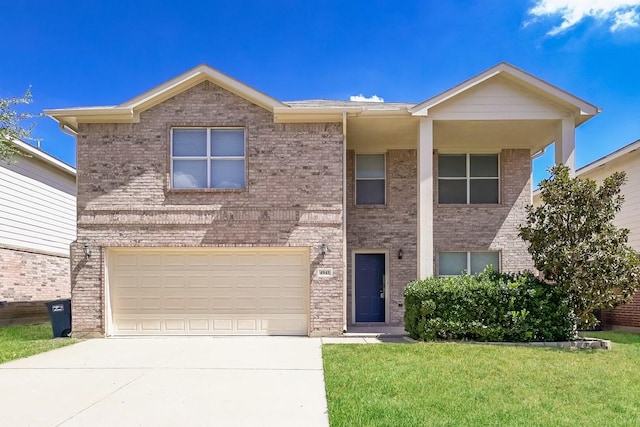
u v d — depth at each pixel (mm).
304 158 10953
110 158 10914
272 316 10883
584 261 9141
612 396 5609
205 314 10883
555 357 7840
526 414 4910
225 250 10945
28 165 14945
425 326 9680
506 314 9453
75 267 10711
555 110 10930
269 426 4641
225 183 11023
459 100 11008
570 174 10766
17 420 4855
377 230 13258
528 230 9789
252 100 11000
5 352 8602
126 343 9719
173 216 10820
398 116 10961
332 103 13188
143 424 4711
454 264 13367
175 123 10984
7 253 13734
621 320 12766
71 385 6227
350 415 4828
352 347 8789
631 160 13711
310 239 10781
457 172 13648
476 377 6441
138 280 10938
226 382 6344
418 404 5207
